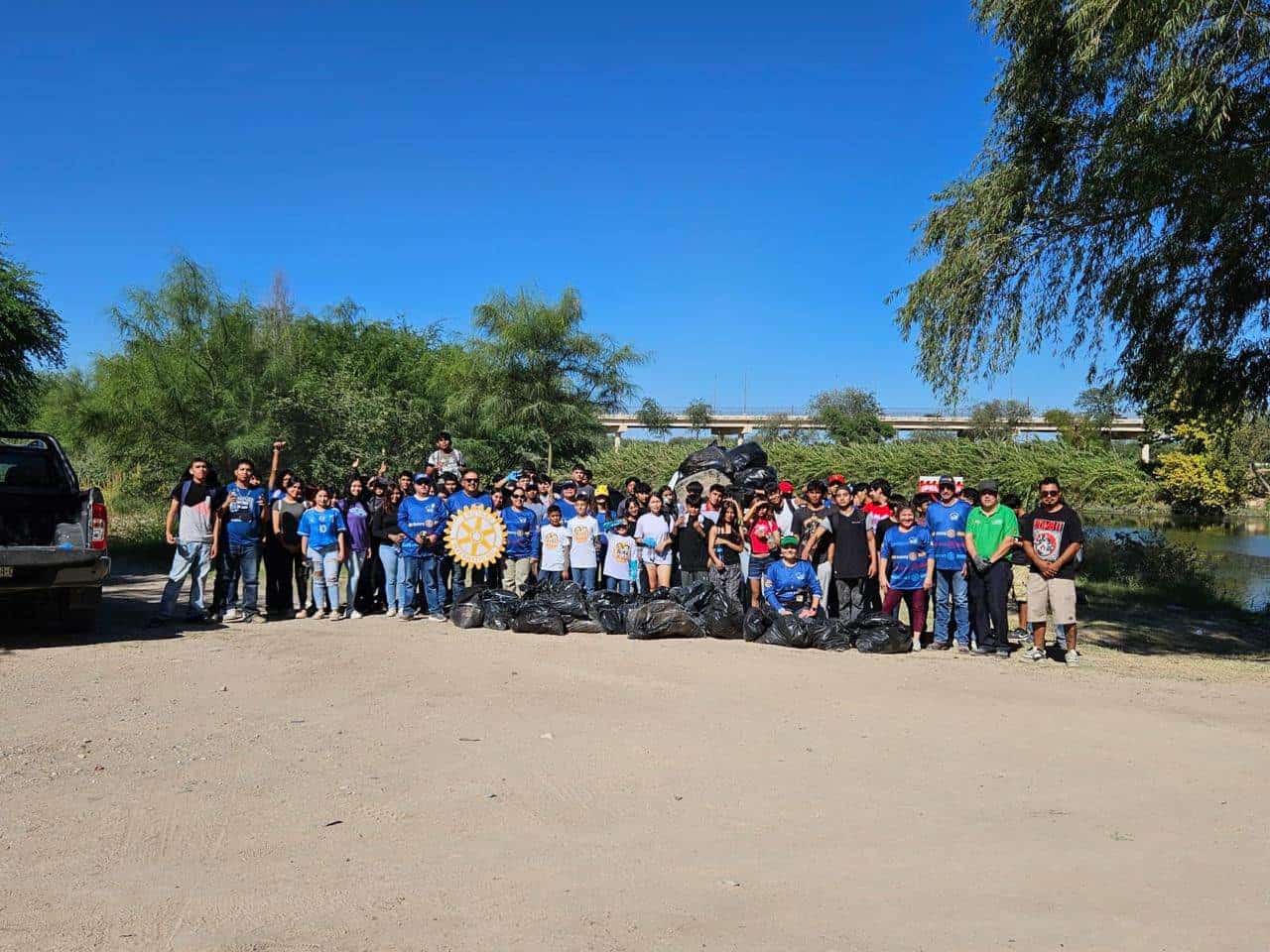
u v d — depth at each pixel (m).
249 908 3.96
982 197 13.86
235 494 11.66
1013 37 13.41
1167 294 13.63
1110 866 4.58
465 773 5.87
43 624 11.03
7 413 19.69
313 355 28.25
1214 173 10.88
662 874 4.38
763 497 13.34
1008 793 5.68
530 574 13.06
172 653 9.42
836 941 3.73
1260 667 10.61
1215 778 6.06
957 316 14.27
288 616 12.41
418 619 12.24
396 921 3.85
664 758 6.26
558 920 3.88
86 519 9.99
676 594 11.73
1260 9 9.91
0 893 4.08
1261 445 44.19
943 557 11.20
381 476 13.87
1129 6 10.54
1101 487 46.41
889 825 5.10
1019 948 3.70
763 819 5.16
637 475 48.00
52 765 5.88
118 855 4.53
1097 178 12.16
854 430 67.25
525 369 27.77
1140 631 13.70
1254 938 3.81
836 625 11.00
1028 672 9.82
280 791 5.48
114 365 23.31
